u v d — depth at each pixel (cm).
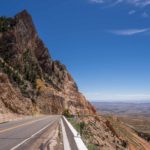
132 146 8212
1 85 6081
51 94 11969
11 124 3092
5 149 1245
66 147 1225
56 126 2944
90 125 5862
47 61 15162
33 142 1545
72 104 13512
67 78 16162
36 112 8762
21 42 12525
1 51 11069
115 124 10581
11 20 12594
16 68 11038
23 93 9181
